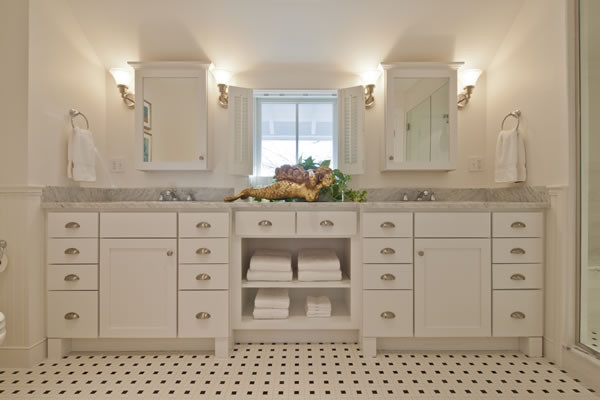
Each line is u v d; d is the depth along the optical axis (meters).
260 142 2.51
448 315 1.81
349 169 2.39
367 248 1.82
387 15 2.14
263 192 2.01
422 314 1.81
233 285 1.88
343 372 1.64
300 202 1.93
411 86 2.36
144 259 1.80
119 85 2.35
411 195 2.41
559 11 1.75
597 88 1.61
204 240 1.80
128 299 1.79
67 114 2.01
